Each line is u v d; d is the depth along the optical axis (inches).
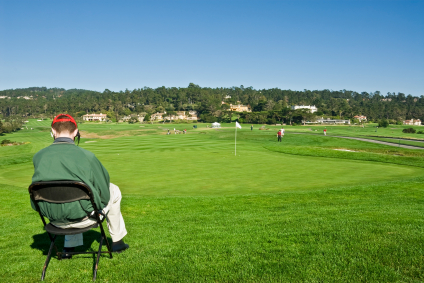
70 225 131.0
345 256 149.9
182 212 285.7
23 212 286.7
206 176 610.9
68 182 115.8
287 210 283.4
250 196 370.9
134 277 134.5
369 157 922.1
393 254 150.2
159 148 1520.7
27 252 171.8
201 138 2406.5
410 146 1673.2
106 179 134.7
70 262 152.5
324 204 313.1
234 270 138.3
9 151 1904.5
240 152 1128.2
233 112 7751.0
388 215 232.7
